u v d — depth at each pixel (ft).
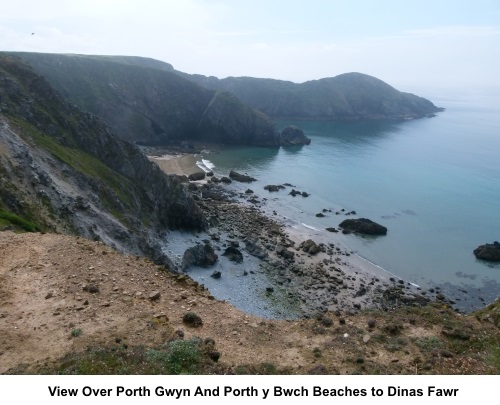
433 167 426.10
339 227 260.01
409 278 198.39
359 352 59.31
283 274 191.72
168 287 72.43
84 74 534.78
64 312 58.95
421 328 67.46
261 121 542.98
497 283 195.11
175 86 577.84
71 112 253.44
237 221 260.62
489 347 61.31
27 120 215.92
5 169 145.79
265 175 384.06
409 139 599.57
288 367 54.13
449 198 323.57
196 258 190.19
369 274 199.31
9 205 133.69
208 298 72.33
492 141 597.52
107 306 61.72
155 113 554.05
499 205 307.37
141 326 57.31
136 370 46.88
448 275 202.28
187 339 55.26
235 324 64.03
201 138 564.71
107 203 195.11
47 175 162.61
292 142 543.80
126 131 513.04
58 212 152.46
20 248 78.59
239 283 179.83
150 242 190.49
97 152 240.94
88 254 78.95
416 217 281.54
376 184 360.48
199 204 278.67
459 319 70.74
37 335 53.52
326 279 189.78
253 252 210.18
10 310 58.80
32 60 510.99
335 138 595.88
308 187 347.97
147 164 249.55
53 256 76.38
